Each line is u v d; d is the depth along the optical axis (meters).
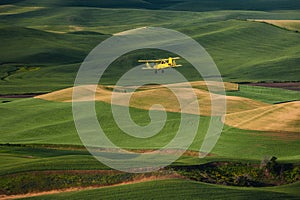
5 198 101.44
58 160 119.44
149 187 104.62
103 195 101.19
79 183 107.69
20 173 109.88
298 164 124.06
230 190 105.94
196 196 101.69
